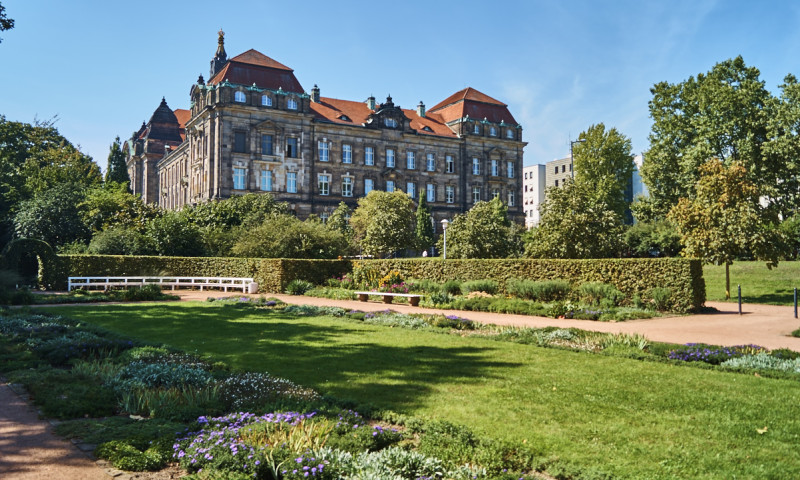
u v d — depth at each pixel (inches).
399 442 260.5
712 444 257.0
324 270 1455.5
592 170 2486.5
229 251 1790.1
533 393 347.9
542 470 230.8
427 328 660.7
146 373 377.7
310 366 434.3
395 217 2452.0
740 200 1113.4
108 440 258.2
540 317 815.1
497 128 3508.9
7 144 2449.6
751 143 1498.5
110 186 2283.5
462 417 296.7
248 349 515.2
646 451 247.0
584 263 1015.0
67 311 860.0
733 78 1647.4
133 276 1449.3
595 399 333.7
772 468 226.1
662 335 623.5
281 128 2787.9
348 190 3038.9
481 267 1190.9
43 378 379.6
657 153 1759.4
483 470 214.5
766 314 879.1
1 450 250.8
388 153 3193.9
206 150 2748.5
